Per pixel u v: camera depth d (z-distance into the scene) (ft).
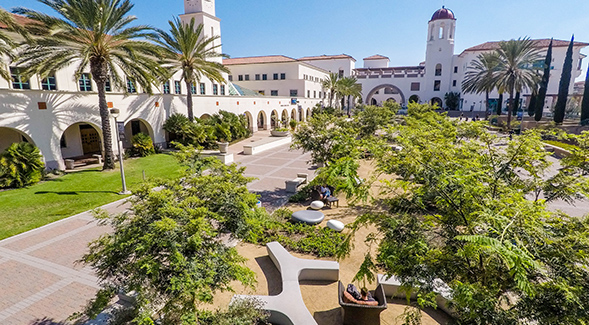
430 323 21.52
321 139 48.19
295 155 85.66
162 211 16.29
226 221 18.81
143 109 81.87
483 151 24.22
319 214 39.45
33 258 30.96
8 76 49.62
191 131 86.53
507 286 13.98
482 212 13.17
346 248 17.98
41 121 60.49
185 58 85.71
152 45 64.75
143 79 67.00
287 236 35.14
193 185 20.31
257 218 20.93
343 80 185.78
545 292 12.12
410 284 14.40
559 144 82.69
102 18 56.34
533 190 20.07
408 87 236.02
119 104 75.56
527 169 20.24
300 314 21.40
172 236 15.65
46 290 25.93
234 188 19.86
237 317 18.17
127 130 90.74
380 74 240.53
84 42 57.98
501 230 12.84
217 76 90.22
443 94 228.02
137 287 15.29
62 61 56.34
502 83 124.88
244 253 31.86
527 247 13.32
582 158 20.20
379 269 28.30
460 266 14.62
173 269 15.71
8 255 31.48
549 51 127.13
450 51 221.66
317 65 244.63
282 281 25.45
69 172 63.16
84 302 24.45
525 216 13.34
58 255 31.58
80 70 55.67
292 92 171.83
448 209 15.97
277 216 38.73
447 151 19.06
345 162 19.54
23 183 53.11
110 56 62.64
